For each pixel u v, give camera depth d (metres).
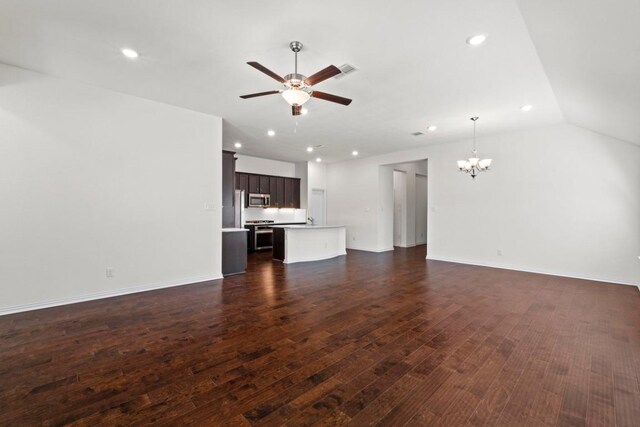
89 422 1.58
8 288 3.18
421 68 3.14
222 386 1.92
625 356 2.30
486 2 2.13
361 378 2.01
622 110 3.37
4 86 3.15
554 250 5.17
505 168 5.70
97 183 3.72
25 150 3.26
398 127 5.34
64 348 2.43
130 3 2.17
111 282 3.84
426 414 1.66
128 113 3.95
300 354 2.34
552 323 2.97
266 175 8.55
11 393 1.83
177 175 4.40
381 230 8.25
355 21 2.37
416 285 4.48
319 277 5.02
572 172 4.98
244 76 3.38
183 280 4.48
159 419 1.61
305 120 4.98
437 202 6.75
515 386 1.92
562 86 3.42
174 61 3.05
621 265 4.59
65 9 2.23
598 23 1.98
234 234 5.32
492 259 5.89
